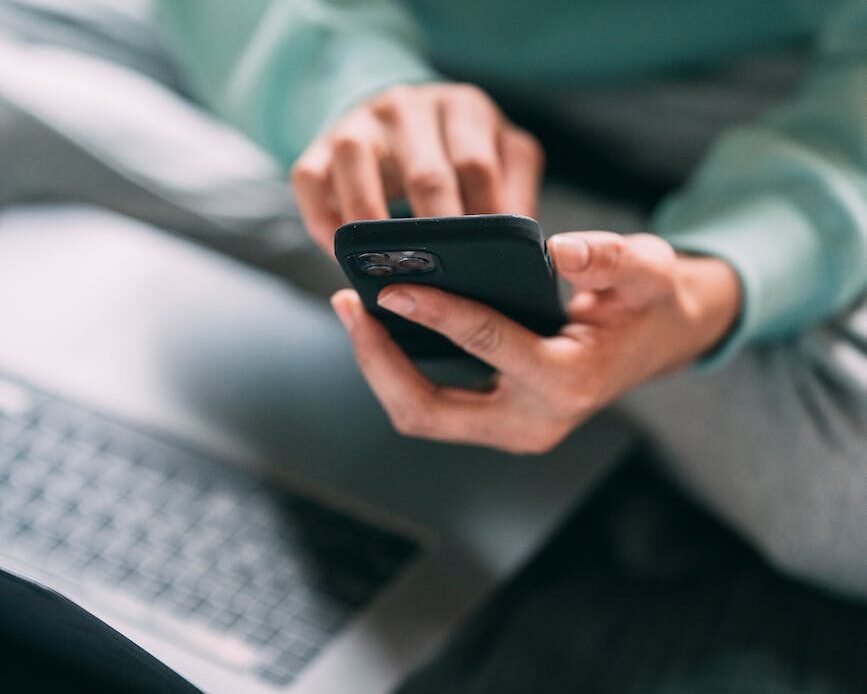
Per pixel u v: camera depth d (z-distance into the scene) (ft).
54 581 2.00
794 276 2.26
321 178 2.11
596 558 2.62
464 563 2.13
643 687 2.33
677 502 2.64
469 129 2.23
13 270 2.68
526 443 1.96
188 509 2.18
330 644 1.95
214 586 2.03
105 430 2.31
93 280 2.68
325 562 2.10
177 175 2.89
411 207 2.07
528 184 2.36
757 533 2.44
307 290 2.89
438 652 2.01
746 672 2.35
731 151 2.56
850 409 2.30
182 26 2.97
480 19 3.05
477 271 1.66
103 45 3.26
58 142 2.83
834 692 2.30
